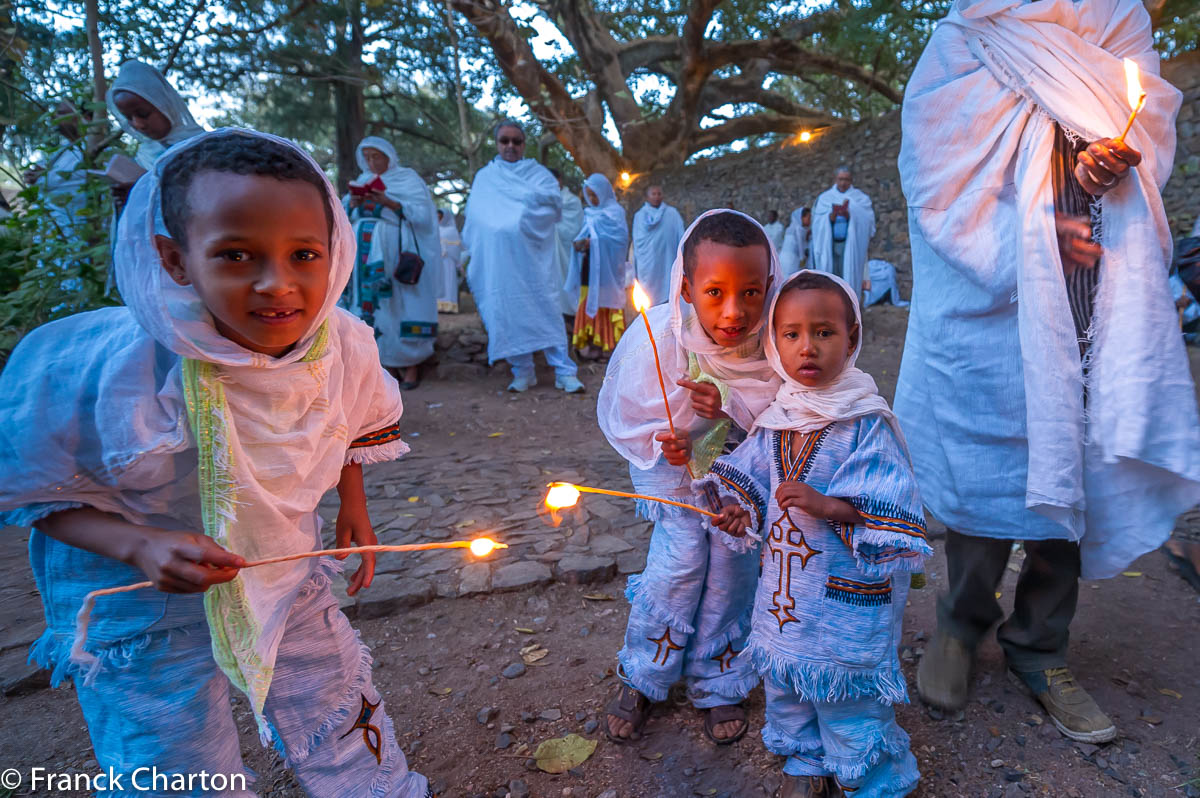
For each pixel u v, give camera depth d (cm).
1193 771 207
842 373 191
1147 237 193
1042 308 194
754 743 223
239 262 117
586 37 1551
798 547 183
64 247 452
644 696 231
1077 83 192
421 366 776
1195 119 1015
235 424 130
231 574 126
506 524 392
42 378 124
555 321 713
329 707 162
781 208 1584
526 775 214
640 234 1006
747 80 1856
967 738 223
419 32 1388
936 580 318
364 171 702
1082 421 199
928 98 212
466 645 282
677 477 213
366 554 178
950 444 222
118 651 137
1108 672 253
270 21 1110
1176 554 271
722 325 189
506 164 703
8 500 123
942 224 210
